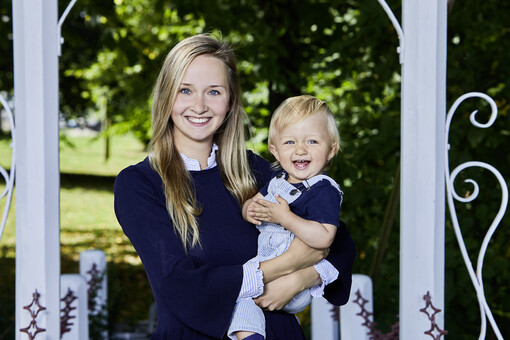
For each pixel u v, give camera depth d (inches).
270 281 80.7
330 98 233.9
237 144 91.3
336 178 184.1
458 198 87.4
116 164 861.8
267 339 81.9
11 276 265.6
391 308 173.2
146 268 79.4
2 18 243.1
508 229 176.4
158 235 78.4
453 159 173.6
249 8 217.0
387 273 179.3
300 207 85.4
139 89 462.3
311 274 83.5
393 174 183.0
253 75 223.5
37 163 81.7
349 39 192.2
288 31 221.1
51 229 82.7
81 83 537.0
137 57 234.1
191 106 83.4
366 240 186.1
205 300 76.4
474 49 184.2
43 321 82.5
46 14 82.0
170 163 83.6
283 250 84.5
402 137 87.1
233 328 78.7
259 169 96.6
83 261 180.9
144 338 204.1
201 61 84.2
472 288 173.6
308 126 87.4
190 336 80.0
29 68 81.4
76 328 125.6
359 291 130.6
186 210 80.7
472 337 175.5
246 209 85.3
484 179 178.4
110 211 528.7
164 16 292.4
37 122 81.5
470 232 176.4
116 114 571.2
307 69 197.3
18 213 82.7
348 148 186.5
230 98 90.0
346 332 133.0
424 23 86.0
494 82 183.3
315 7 210.1
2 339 173.2
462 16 183.5
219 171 88.3
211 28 211.8
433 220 86.5
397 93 194.7
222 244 82.8
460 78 182.7
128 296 239.5
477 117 178.2
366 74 202.5
